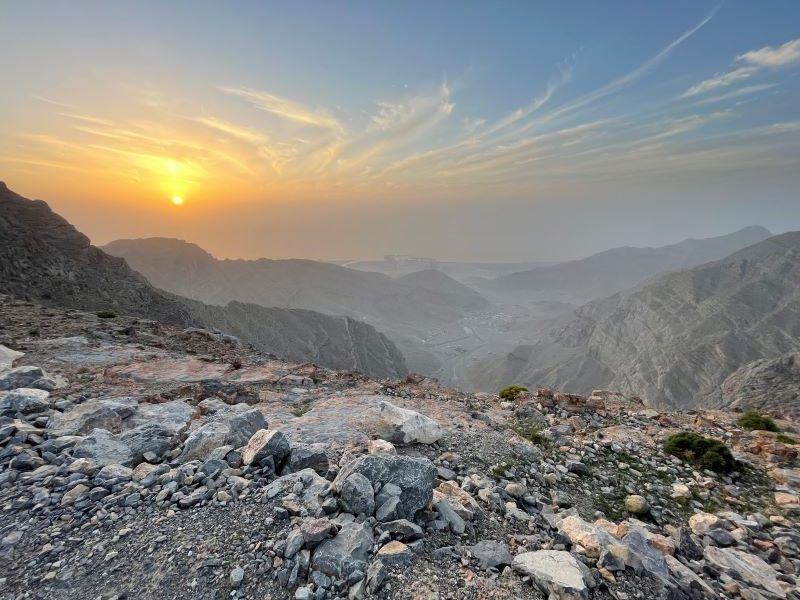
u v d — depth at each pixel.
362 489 8.41
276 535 7.62
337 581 6.58
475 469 13.07
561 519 9.94
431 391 23.81
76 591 6.42
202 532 7.72
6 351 23.42
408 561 7.23
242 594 6.37
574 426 19.00
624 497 13.06
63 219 101.94
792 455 16.62
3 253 78.62
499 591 6.89
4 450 10.48
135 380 21.66
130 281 102.06
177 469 9.88
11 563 6.96
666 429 19.72
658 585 7.55
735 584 8.60
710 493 13.82
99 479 9.40
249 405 18.55
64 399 15.83
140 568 6.86
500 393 25.44
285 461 10.62
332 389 22.67
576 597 6.70
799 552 10.78
